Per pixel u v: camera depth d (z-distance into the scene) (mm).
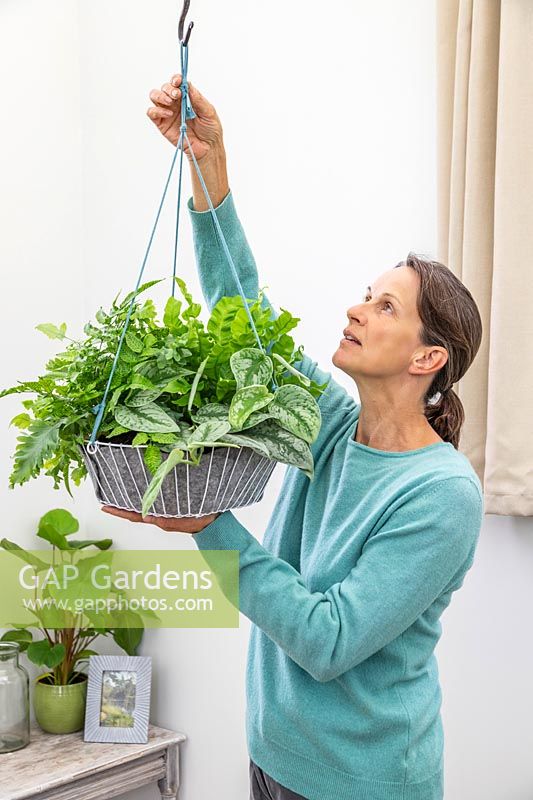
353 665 1064
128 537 2574
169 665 2467
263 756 1229
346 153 2051
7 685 2236
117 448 896
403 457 1179
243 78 2258
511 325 1584
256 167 2234
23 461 928
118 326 977
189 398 933
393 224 1965
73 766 2154
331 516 1205
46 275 2588
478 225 1658
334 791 1163
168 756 2355
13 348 2488
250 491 961
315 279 2113
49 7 2605
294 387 938
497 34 1642
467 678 1826
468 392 1677
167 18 2428
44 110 2592
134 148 2527
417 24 1919
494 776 1781
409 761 1172
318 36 2102
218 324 981
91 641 2488
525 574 1737
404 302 1170
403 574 1053
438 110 1749
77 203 2682
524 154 1575
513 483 1589
